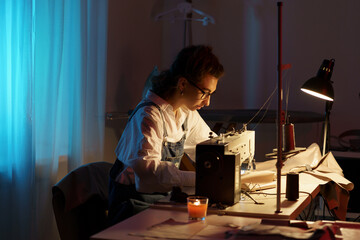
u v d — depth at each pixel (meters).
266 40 4.91
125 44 4.45
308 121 3.97
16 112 2.84
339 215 2.22
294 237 1.32
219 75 2.10
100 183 2.37
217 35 5.07
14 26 2.80
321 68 2.51
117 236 1.40
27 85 2.81
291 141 2.14
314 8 4.73
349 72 4.63
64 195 2.21
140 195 2.04
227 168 1.76
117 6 4.29
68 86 3.30
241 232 1.38
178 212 1.71
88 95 3.52
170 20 4.71
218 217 1.64
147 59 4.88
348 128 4.64
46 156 3.05
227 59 5.05
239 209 1.71
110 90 4.22
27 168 2.84
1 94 2.76
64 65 3.27
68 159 3.35
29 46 2.82
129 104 4.54
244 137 2.11
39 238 3.06
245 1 4.96
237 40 5.02
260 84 4.95
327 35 4.70
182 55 2.09
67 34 3.28
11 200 2.83
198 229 1.48
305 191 1.99
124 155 2.07
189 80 2.07
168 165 1.96
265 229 1.39
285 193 1.95
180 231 1.45
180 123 2.33
